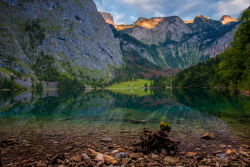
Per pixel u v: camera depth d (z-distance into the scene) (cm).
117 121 1384
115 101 3638
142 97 5047
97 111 2016
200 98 3503
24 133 977
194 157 620
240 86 3856
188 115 1605
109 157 610
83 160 600
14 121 1359
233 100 2716
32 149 706
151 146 702
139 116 1634
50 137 899
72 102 3306
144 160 610
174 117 1519
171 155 651
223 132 955
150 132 761
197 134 933
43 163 564
